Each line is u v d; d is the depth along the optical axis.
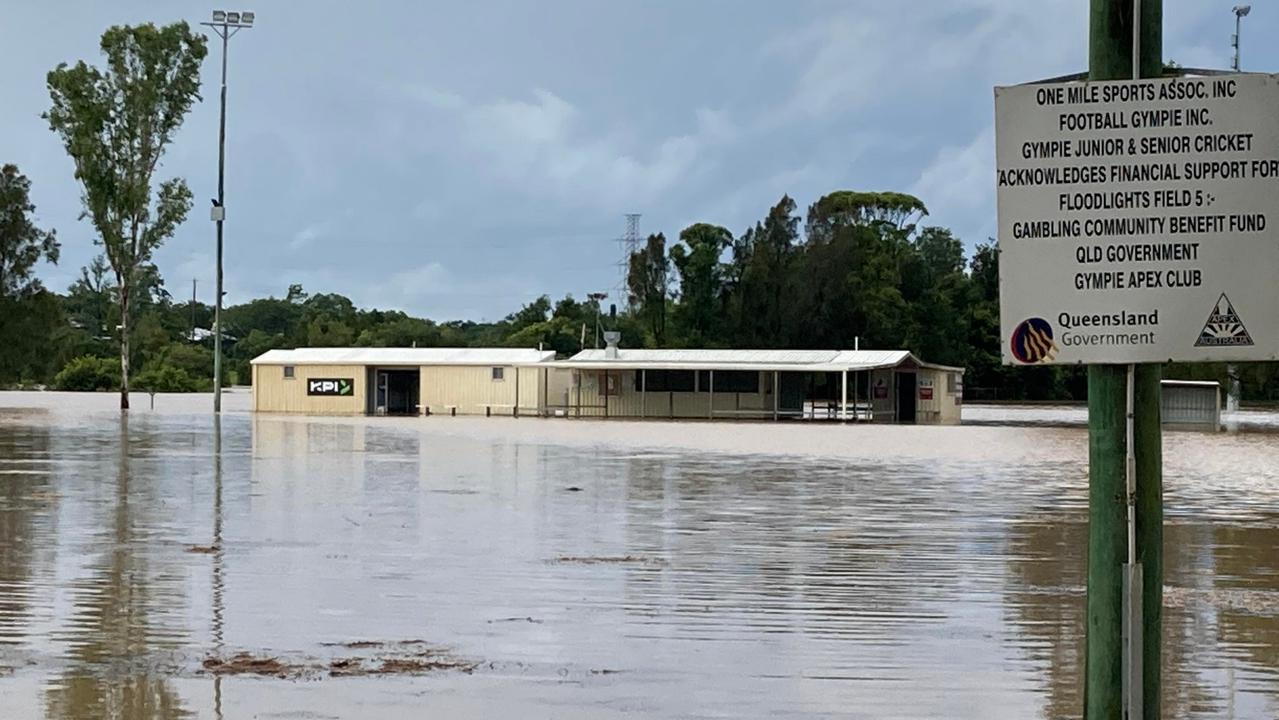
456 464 31.22
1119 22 6.44
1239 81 6.35
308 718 8.43
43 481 25.31
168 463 30.36
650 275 115.06
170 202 68.25
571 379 68.88
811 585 13.60
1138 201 6.43
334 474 27.67
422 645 10.59
